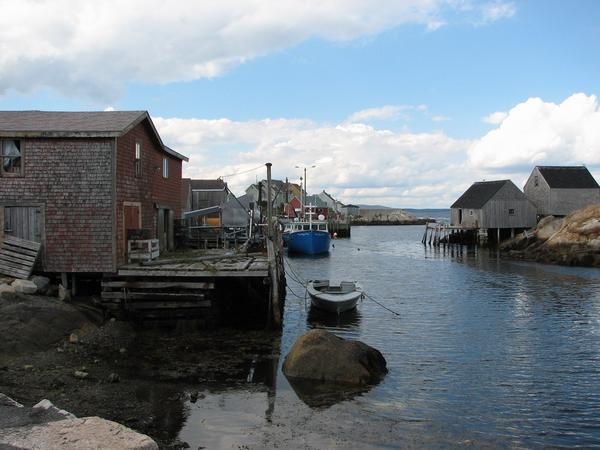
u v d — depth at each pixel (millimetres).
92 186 18266
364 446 9625
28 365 12750
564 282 32719
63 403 10664
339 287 23875
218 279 20141
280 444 9641
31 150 18188
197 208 57844
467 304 24938
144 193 22125
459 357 15703
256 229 32094
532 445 9797
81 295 19062
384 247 69750
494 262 46812
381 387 12883
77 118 20125
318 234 56969
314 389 12586
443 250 62656
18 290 16625
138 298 17906
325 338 14055
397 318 21562
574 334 18672
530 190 68938
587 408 11664
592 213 49531
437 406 11680
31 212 18234
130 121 19391
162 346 16000
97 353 14562
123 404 11008
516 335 18531
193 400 11609
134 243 19500
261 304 22047
